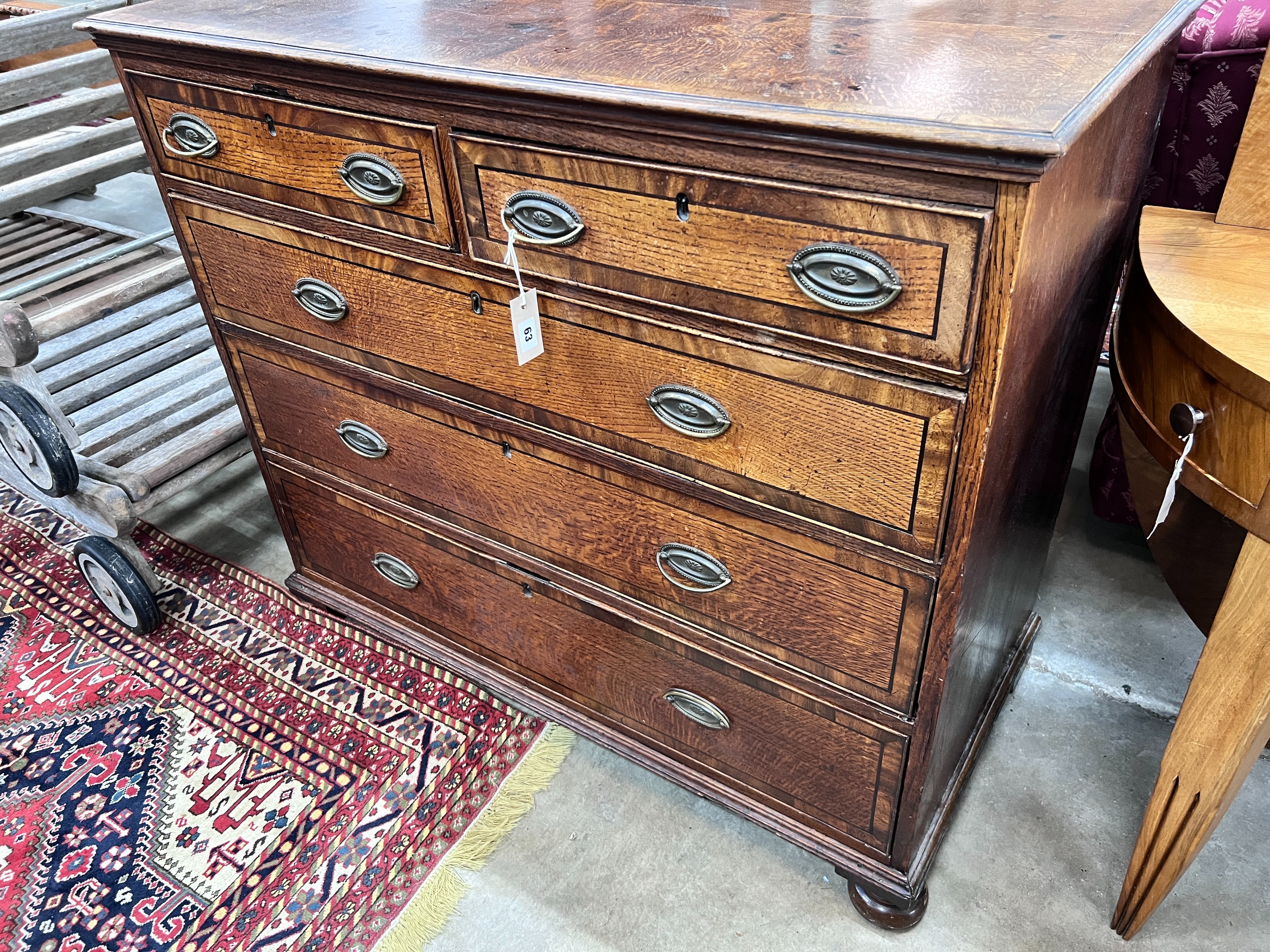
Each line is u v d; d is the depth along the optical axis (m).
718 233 0.72
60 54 2.53
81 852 1.22
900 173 0.62
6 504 1.85
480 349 0.98
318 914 1.14
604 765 1.30
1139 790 1.22
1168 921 1.08
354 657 1.48
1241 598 0.79
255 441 1.38
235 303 1.20
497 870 1.18
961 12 0.86
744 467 0.85
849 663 0.92
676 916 1.12
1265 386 0.68
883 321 0.69
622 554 1.04
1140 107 0.84
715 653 1.03
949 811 1.14
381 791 1.27
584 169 0.76
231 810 1.26
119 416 1.56
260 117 0.96
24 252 1.75
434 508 1.21
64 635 1.56
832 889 1.14
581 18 0.91
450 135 0.82
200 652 1.51
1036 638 1.44
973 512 0.75
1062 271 0.76
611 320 0.85
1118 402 0.93
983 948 1.07
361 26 0.93
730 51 0.78
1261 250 0.91
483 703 1.39
